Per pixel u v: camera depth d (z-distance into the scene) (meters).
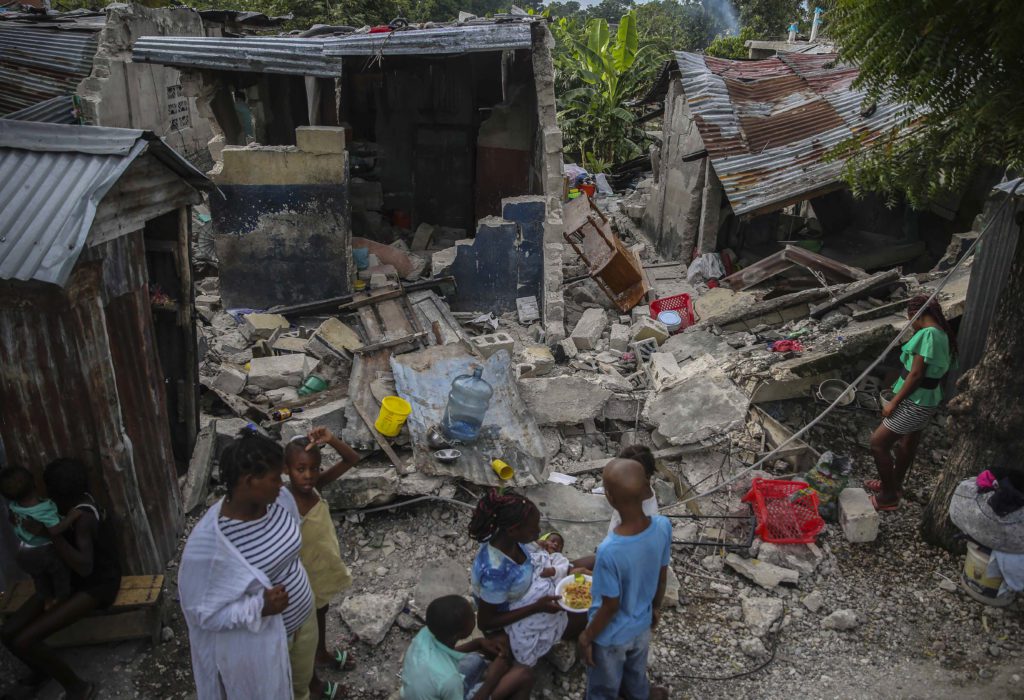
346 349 7.71
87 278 4.03
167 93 14.23
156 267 5.65
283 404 6.66
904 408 5.48
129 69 12.58
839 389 6.87
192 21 14.66
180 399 5.96
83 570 3.85
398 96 11.85
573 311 9.45
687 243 11.84
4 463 4.21
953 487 5.31
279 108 10.93
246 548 3.15
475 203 11.99
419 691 3.44
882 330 6.89
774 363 6.97
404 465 5.79
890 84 4.93
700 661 4.55
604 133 20.66
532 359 7.72
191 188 5.23
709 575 5.23
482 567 3.89
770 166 10.19
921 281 8.22
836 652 4.64
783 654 4.63
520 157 11.41
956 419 5.28
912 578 5.21
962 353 6.92
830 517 5.72
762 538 5.43
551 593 4.13
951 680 4.43
